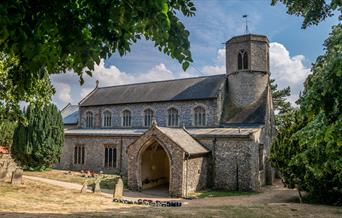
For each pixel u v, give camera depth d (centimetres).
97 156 3788
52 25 383
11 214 1177
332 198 2000
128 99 4125
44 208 1465
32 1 371
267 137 3416
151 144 2902
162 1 354
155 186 3153
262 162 3206
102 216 1211
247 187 2783
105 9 387
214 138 2977
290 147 1939
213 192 2719
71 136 4031
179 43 402
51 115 3684
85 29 398
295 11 1439
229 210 1473
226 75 3791
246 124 3334
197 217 1275
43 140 3591
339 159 781
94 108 4381
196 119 3566
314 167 859
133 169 2819
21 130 3572
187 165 2592
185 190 2539
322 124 611
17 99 1759
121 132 3756
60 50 396
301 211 1504
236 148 2873
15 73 484
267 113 3497
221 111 3516
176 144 2588
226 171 2894
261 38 3650
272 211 1477
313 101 595
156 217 1234
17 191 1984
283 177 2097
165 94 3888
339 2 1075
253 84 3575
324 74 573
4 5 327
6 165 2578
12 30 341
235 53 3694
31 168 3675
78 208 1546
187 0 429
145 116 3944
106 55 400
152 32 379
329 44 1244
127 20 371
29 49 357
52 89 1894
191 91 3725
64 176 3281
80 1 398
